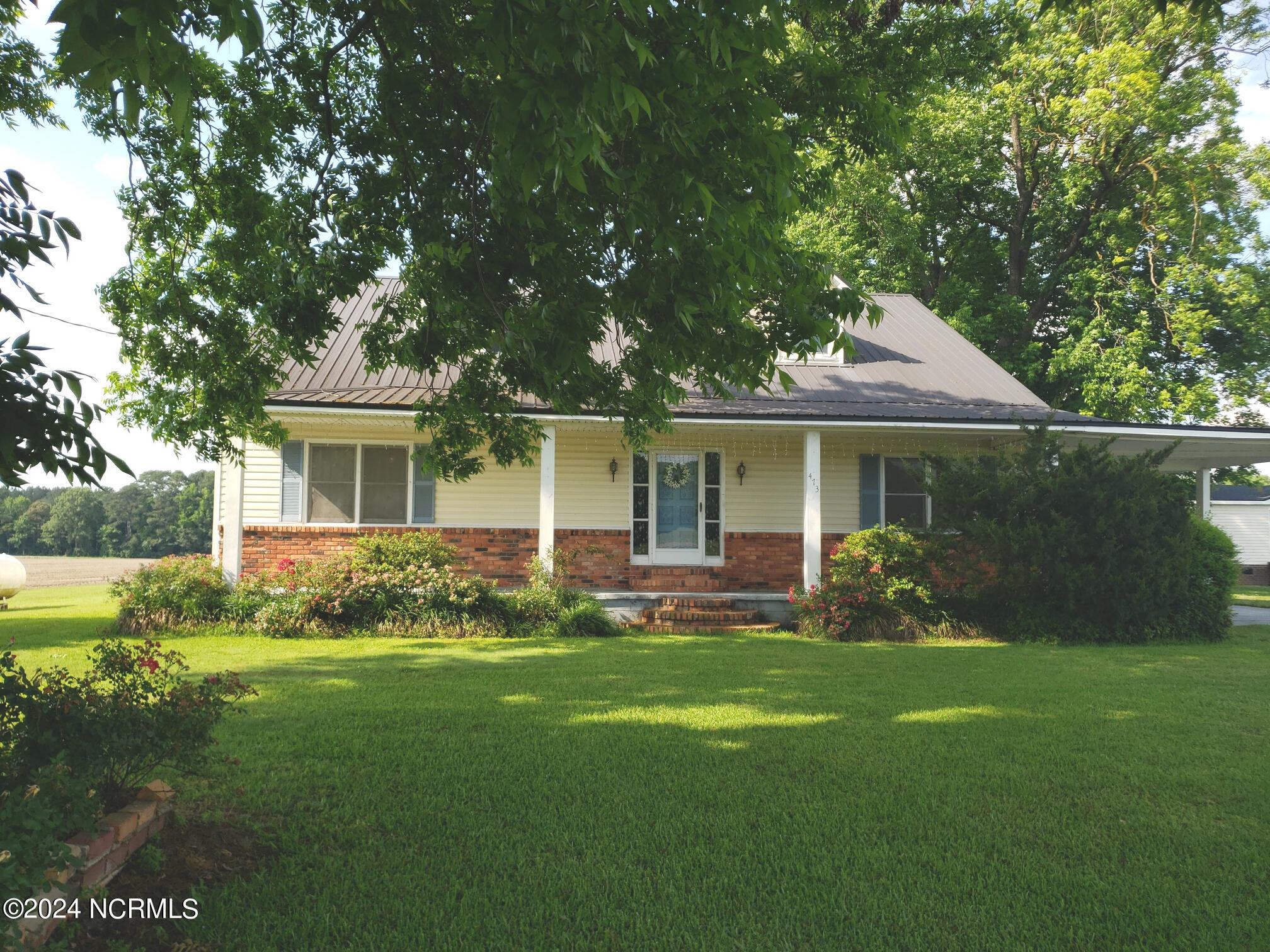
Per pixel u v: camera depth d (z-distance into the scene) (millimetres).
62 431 2988
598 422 14031
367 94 6629
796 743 6320
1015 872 4129
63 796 3178
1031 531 12781
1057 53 24422
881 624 13062
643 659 10594
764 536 16188
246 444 14766
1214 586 13453
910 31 13133
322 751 5953
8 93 7156
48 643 11203
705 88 4109
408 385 14859
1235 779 5582
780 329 5129
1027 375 26250
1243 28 22109
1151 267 24312
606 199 4793
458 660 10258
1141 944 3484
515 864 4145
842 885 3965
